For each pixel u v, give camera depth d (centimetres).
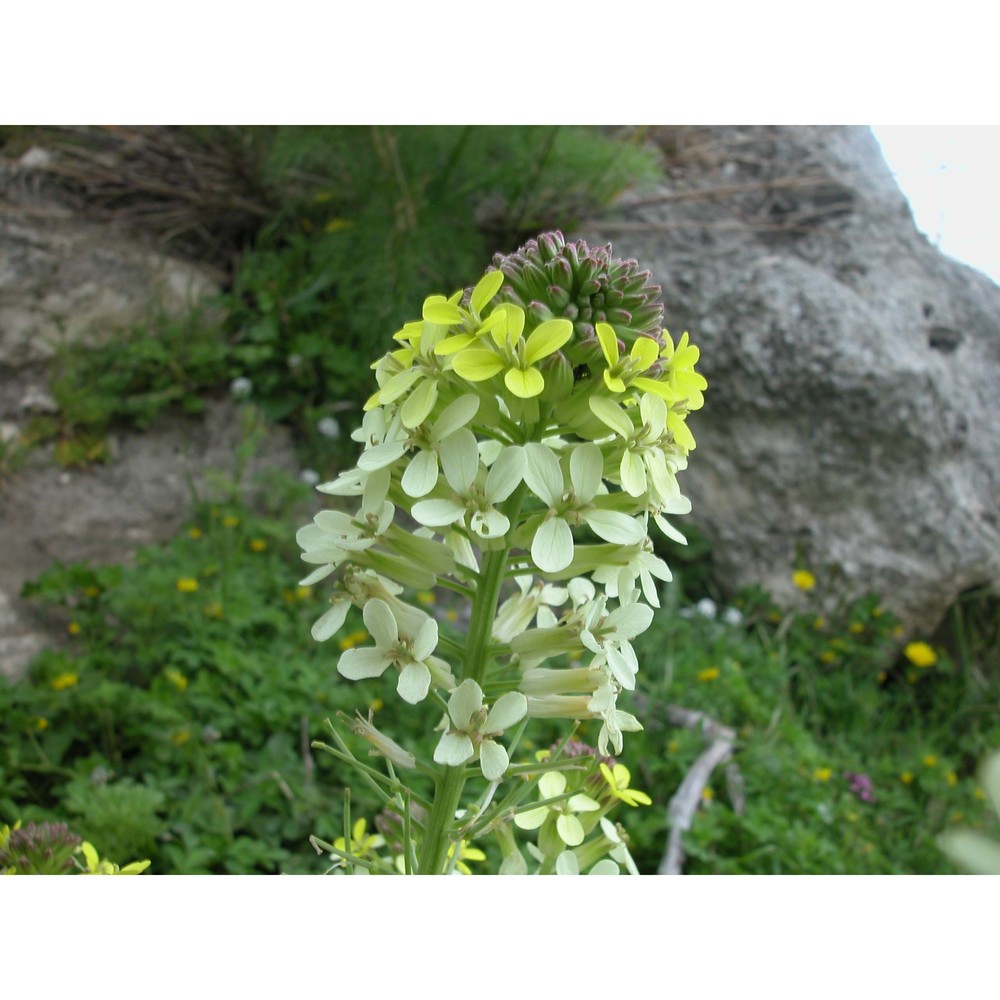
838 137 59
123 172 51
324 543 14
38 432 44
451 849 15
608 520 13
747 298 47
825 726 42
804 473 47
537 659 14
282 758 30
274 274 49
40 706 30
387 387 13
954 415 47
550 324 13
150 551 39
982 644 48
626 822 29
